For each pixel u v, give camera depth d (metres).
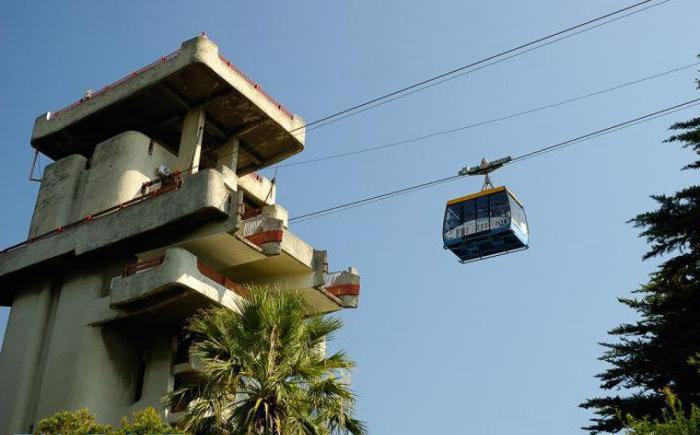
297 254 36.16
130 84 39.44
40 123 42.19
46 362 35.62
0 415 35.69
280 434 21.91
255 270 37.06
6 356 37.19
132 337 35.78
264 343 23.66
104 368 34.44
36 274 38.44
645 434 19.53
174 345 34.59
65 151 43.06
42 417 33.94
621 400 31.45
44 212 39.53
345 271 38.56
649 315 33.34
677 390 31.25
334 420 22.81
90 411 33.34
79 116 40.72
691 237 30.94
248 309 24.28
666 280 32.38
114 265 36.50
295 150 43.50
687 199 31.09
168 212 34.25
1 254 38.72
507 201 35.03
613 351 32.62
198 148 38.97
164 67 38.59
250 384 23.25
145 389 34.03
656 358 31.39
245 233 34.81
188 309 33.62
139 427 24.67
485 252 36.50
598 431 31.19
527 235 35.88
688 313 31.89
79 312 35.78
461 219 35.62
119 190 37.69
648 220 31.23
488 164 29.48
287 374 23.20
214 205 33.34
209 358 23.92
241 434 21.86
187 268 32.44
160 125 41.34
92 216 37.06
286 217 37.19
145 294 32.38
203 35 38.44
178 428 22.67
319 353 24.45
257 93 40.66
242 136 42.41
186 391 23.72
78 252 36.16
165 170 39.41
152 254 35.12
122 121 41.22
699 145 30.73
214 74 38.41
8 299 40.09
